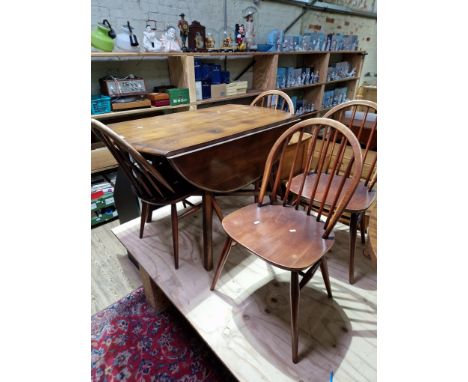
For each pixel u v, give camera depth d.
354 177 0.93
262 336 1.06
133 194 1.86
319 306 1.20
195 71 2.44
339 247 1.55
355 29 4.66
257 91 3.00
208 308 1.18
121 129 1.37
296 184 1.41
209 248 1.34
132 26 2.18
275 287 1.30
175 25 2.43
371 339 1.05
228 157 1.28
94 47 1.86
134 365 1.20
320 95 3.81
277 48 3.04
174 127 1.40
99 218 2.21
